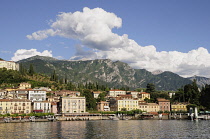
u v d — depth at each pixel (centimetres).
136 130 15150
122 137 12269
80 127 17012
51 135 12862
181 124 19762
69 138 11931
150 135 12938
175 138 11981
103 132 14112
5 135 12825
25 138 11900
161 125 18725
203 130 15162
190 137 12300
